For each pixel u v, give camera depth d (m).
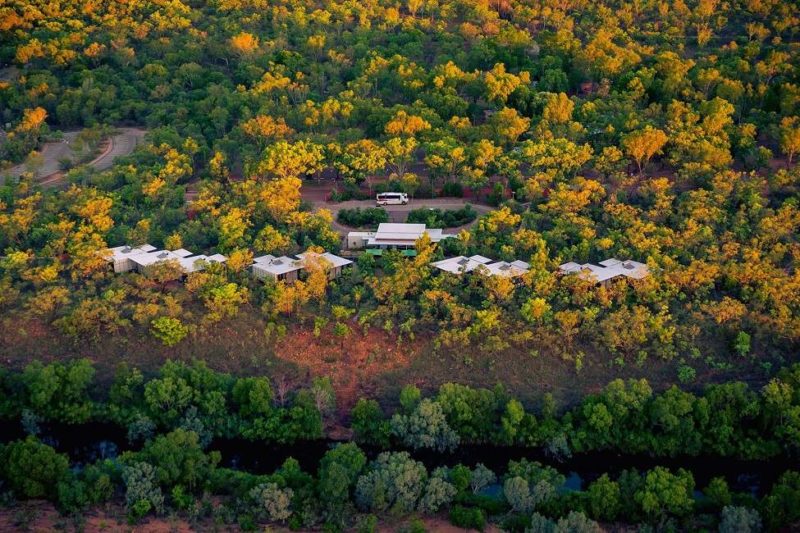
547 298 197.00
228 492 150.00
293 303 195.50
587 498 144.38
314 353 187.12
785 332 186.12
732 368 182.88
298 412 168.88
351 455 151.50
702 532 137.62
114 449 170.12
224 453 168.75
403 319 192.75
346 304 198.38
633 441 166.88
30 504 146.00
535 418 169.00
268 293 197.75
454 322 189.38
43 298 194.50
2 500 145.50
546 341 185.75
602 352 185.25
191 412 169.88
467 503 147.75
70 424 173.25
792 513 139.88
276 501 142.25
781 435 165.88
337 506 143.38
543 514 143.75
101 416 173.25
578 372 182.00
